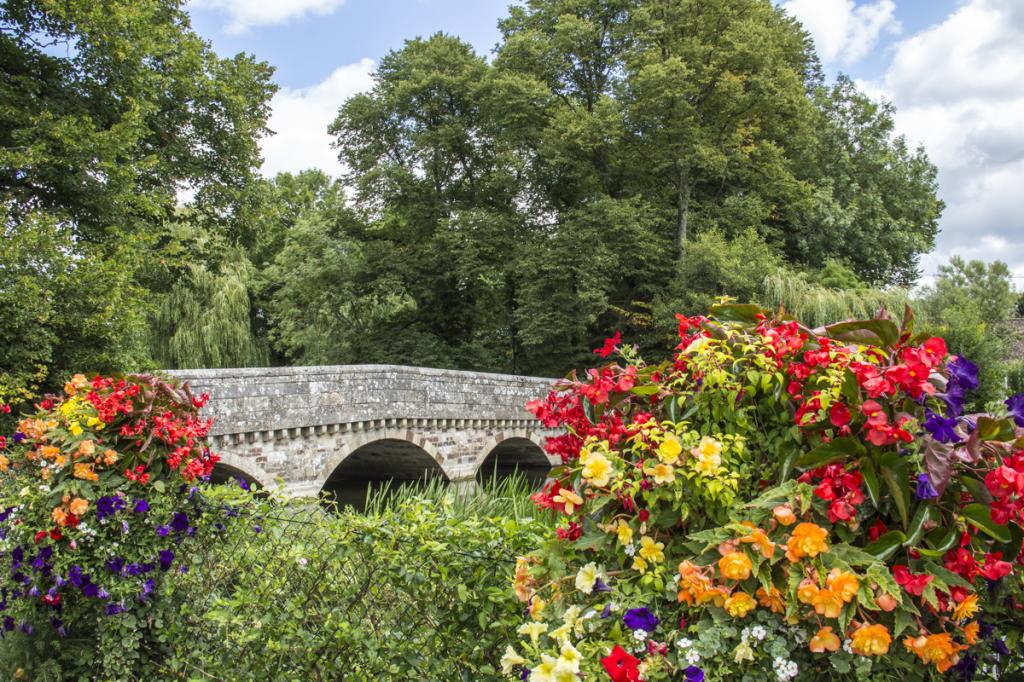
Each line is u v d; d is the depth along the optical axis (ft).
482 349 105.40
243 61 66.23
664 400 9.68
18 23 53.52
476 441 73.77
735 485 8.40
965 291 94.48
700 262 88.17
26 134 48.29
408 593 12.42
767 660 8.08
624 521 9.09
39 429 16.02
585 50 98.07
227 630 14.34
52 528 15.28
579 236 90.68
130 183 53.72
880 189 119.75
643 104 91.35
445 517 12.72
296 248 106.93
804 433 8.56
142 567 15.52
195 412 17.01
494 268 98.89
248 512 15.48
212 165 66.33
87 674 15.62
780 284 87.04
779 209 110.93
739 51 91.35
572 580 9.57
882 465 7.88
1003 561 8.04
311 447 58.49
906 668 8.04
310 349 111.04
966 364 8.45
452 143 98.58
